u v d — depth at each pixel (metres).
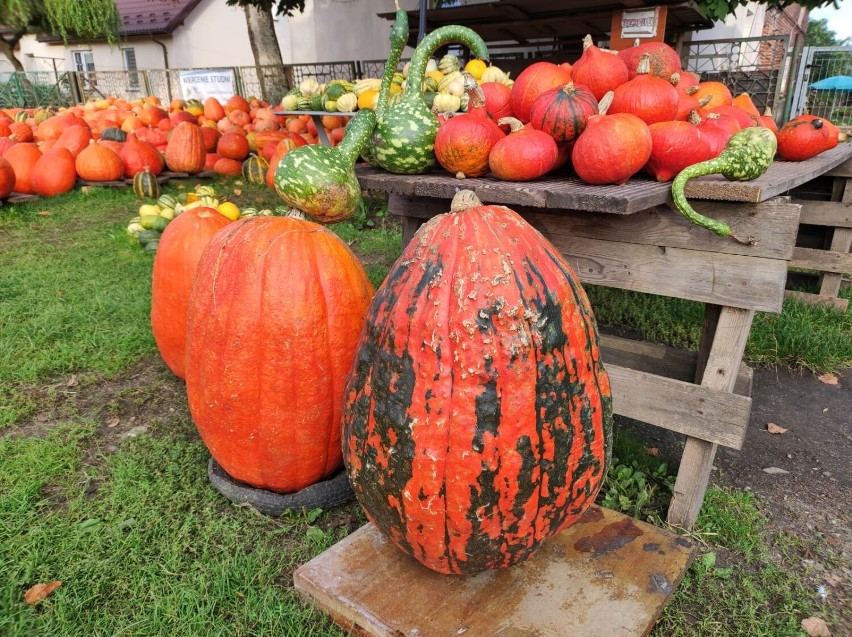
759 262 2.36
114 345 4.39
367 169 3.68
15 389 3.80
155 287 3.52
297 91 8.20
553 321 1.75
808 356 4.43
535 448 1.76
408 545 1.97
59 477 2.96
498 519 1.82
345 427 2.03
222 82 18.88
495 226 1.77
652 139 2.61
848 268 5.03
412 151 3.24
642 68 2.92
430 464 1.76
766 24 20.84
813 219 5.11
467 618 1.95
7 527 2.57
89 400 3.73
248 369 2.38
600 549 2.24
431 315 1.72
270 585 2.32
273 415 2.44
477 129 2.90
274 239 2.39
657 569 2.15
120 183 9.63
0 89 21.92
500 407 1.70
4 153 9.75
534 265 1.76
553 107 2.79
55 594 2.25
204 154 10.41
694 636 2.16
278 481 2.64
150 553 2.47
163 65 24.78
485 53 3.39
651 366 3.56
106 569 2.38
